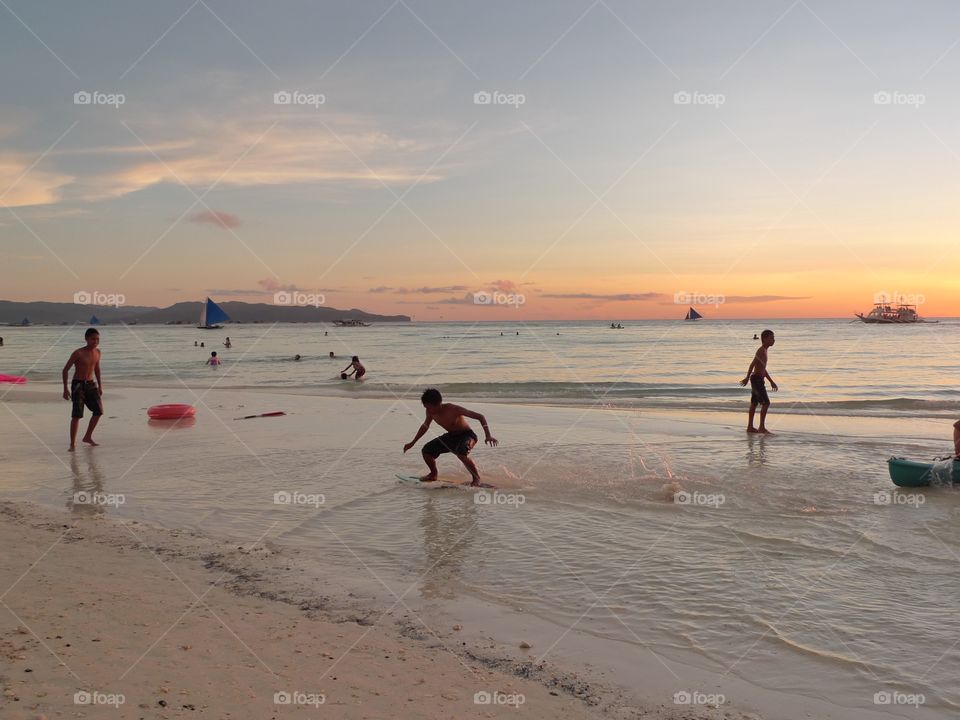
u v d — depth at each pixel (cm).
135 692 377
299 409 1900
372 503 845
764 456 1125
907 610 515
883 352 4712
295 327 19138
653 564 623
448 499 863
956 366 3478
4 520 760
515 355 5069
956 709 381
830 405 1972
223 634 468
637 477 973
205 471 1035
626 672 427
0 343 7556
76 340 9431
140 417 1727
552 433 1406
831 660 440
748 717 374
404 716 364
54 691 373
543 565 625
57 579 570
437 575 601
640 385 2700
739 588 563
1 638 446
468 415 949
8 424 1594
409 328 17638
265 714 359
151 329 18800
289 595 551
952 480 884
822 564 617
